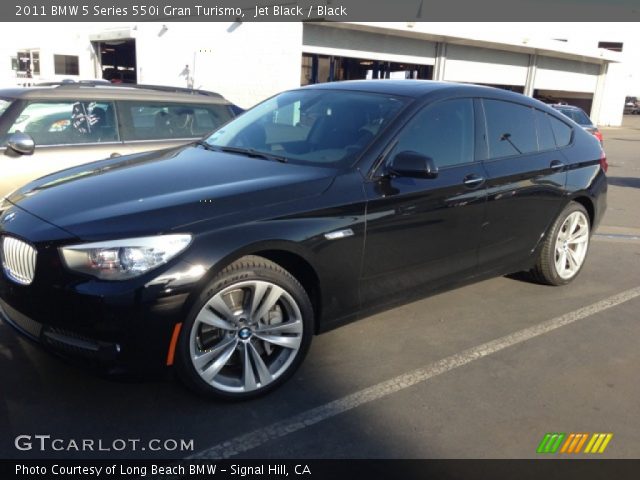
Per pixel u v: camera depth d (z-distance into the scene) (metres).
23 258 2.92
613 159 18.30
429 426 3.02
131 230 2.78
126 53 22.11
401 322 4.29
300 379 3.43
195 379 2.96
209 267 2.84
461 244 4.06
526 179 4.46
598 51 31.70
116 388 3.23
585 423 3.11
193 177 3.37
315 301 3.40
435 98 4.03
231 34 18.55
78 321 2.75
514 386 3.45
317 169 3.51
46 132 5.55
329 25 19.77
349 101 4.12
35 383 3.24
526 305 4.72
